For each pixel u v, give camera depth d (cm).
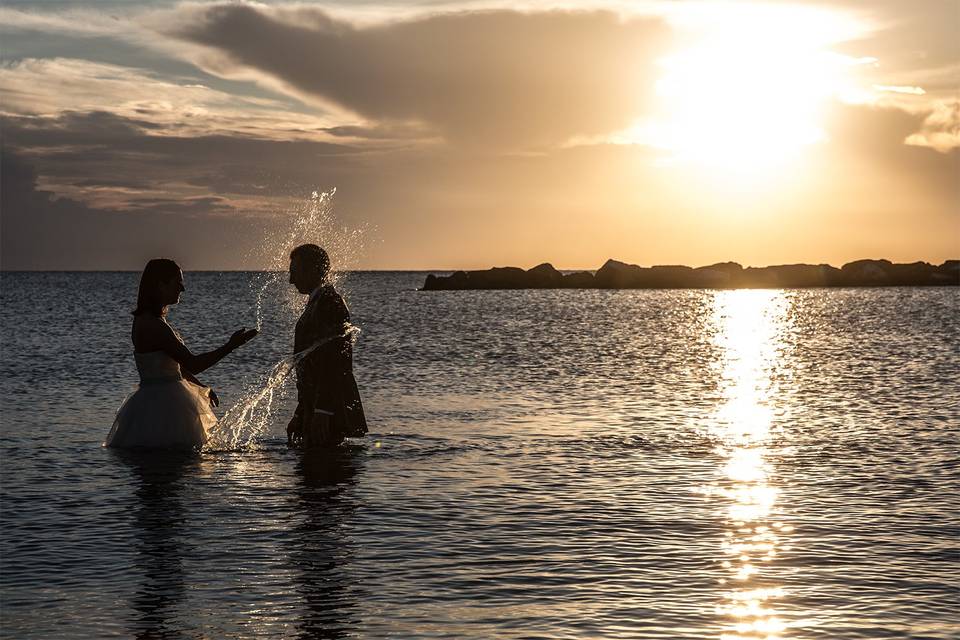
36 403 1401
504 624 485
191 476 861
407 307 6744
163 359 1027
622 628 479
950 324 4216
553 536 654
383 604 516
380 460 943
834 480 845
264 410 1358
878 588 542
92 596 529
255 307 7100
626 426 1183
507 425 1188
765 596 529
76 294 9931
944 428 1158
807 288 12456
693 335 3575
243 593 534
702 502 758
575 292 11119
